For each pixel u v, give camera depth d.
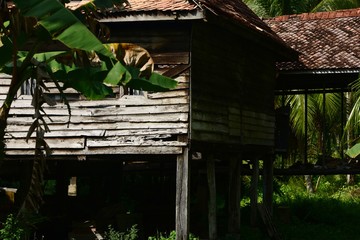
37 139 9.00
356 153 12.84
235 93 16.14
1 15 8.92
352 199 25.73
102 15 13.56
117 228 16.72
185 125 13.99
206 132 14.67
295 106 25.30
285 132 20.03
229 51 15.84
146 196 20.53
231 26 14.41
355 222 21.25
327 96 25.39
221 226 19.05
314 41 20.89
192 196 22.28
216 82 15.18
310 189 28.34
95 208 18.12
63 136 14.65
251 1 30.28
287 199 23.78
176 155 14.29
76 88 9.41
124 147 14.30
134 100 14.33
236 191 16.70
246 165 20.75
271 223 17.70
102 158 14.98
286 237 18.11
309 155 27.52
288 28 22.12
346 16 22.31
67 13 7.73
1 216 15.31
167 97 14.15
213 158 15.39
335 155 26.86
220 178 22.28
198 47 14.41
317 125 26.39
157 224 18.58
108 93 9.59
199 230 18.16
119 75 8.88
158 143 14.11
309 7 30.27
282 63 19.72
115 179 19.34
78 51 9.18
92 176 20.33
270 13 29.83
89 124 14.54
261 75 17.77
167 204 19.86
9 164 17.31
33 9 7.71
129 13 13.50
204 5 13.27
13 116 14.86
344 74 19.55
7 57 9.13
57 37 7.72
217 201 22.86
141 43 14.30
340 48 20.12
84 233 16.25
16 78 8.75
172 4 13.55
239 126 16.33
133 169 20.80
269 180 19.14
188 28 14.09
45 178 18.69
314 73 19.23
